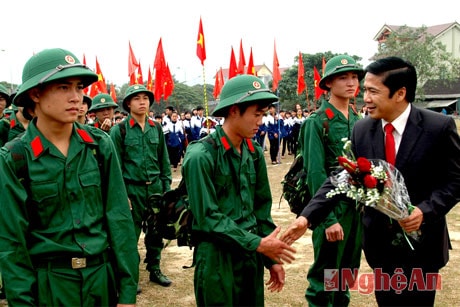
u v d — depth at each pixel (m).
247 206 2.80
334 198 2.89
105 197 2.41
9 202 2.16
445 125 2.52
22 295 2.11
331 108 3.92
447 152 2.54
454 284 4.63
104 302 2.32
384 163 2.45
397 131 2.62
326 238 3.86
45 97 2.22
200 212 2.60
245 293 2.84
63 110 2.22
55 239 2.22
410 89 2.55
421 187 2.59
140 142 4.98
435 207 2.47
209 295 2.69
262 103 2.69
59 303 2.19
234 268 2.76
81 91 2.34
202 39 9.10
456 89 43.62
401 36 33.88
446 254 2.72
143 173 4.95
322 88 4.06
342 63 3.87
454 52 52.09
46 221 2.22
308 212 2.86
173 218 2.82
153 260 5.04
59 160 2.26
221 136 2.75
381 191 2.36
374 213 2.71
